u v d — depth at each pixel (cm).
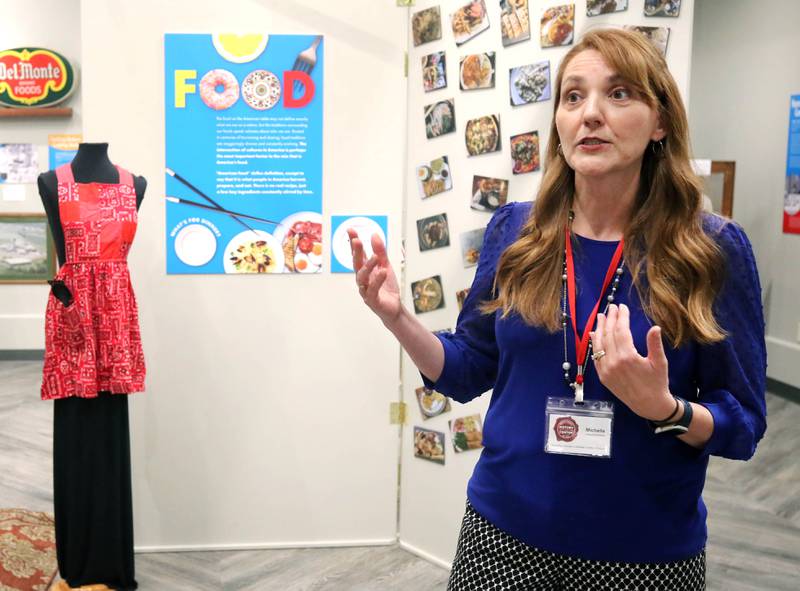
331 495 331
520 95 268
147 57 304
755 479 425
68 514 283
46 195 265
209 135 309
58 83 631
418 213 303
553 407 123
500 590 126
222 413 323
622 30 121
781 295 607
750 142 642
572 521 122
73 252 266
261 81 307
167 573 308
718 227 121
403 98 311
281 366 323
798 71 587
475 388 143
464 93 283
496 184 278
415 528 325
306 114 310
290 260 317
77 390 269
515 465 127
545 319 124
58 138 641
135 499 325
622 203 126
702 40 694
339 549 332
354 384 326
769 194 621
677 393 120
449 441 305
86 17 301
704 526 127
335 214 316
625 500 120
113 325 270
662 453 119
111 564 287
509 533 127
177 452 324
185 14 304
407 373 321
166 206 311
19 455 437
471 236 286
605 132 117
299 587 297
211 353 320
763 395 121
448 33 286
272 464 328
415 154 302
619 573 120
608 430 120
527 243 131
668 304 116
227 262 316
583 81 119
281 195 314
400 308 133
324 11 306
